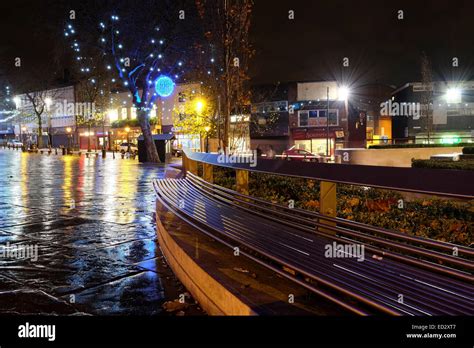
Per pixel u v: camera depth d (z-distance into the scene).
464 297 2.57
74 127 66.94
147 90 29.45
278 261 3.38
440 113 48.66
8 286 4.46
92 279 4.69
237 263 4.06
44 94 59.50
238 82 12.23
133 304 3.99
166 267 5.13
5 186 13.77
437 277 2.84
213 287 3.65
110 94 61.12
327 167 3.78
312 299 3.18
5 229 7.19
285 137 48.81
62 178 16.75
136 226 7.46
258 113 49.34
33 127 76.81
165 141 30.58
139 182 15.07
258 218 5.14
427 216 5.41
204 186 7.35
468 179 2.49
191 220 6.04
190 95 32.91
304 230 4.14
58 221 7.88
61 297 4.16
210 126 30.09
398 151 22.56
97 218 8.17
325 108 47.94
